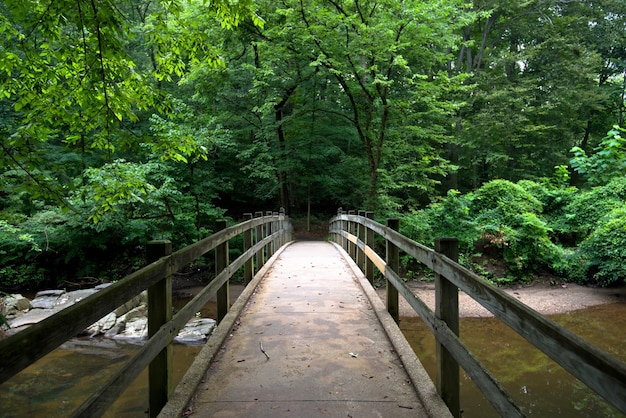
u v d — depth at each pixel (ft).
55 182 14.34
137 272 7.54
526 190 49.75
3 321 9.89
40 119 14.35
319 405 9.31
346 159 62.49
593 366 3.92
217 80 54.80
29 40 16.52
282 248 39.68
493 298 6.33
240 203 82.74
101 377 21.04
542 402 18.11
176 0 16.51
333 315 16.34
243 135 70.44
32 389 19.66
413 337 26.73
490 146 73.20
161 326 8.77
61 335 5.00
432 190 58.59
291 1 43.68
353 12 47.29
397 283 13.38
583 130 85.61
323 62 45.83
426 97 45.93
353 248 31.09
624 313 32.32
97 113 14.64
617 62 81.92
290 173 68.18
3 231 41.88
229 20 16.57
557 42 73.41
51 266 47.34
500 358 23.31
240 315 16.34
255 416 8.84
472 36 89.04
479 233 43.24
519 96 69.56
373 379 10.65
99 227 42.14
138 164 42.32
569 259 41.34
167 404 9.05
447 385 9.07
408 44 41.98
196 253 11.48
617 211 39.24
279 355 12.26
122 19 13.19
